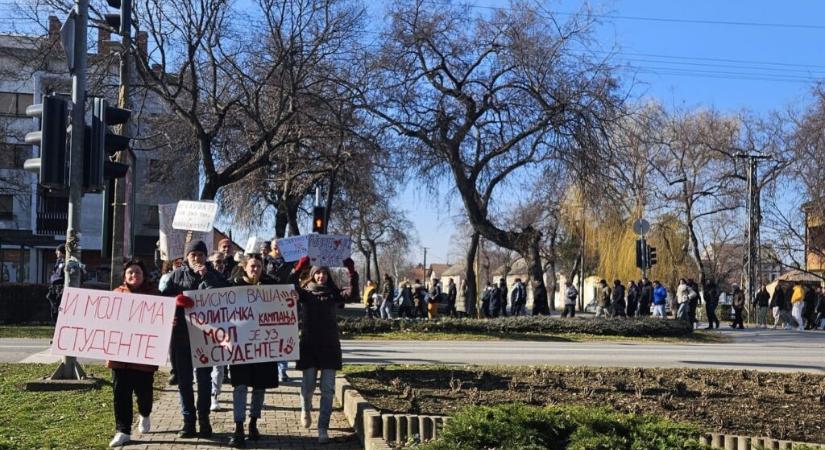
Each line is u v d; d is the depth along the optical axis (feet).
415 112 97.25
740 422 29.27
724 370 43.70
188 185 132.87
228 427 28.96
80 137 36.04
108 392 35.17
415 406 30.37
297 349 27.25
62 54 80.28
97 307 26.86
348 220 157.28
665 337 84.89
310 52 86.02
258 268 28.04
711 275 220.84
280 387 38.55
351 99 90.74
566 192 136.05
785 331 105.29
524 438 20.08
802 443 24.22
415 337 76.84
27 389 35.58
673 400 33.73
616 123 98.48
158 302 26.81
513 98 95.45
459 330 81.92
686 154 160.25
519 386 36.29
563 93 91.81
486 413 21.45
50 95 34.65
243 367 26.78
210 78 91.45
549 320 85.66
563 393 34.63
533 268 108.37
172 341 27.99
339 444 26.84
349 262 29.25
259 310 27.20
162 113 96.48
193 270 30.01
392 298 125.08
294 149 94.58
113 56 78.18
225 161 95.14
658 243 157.28
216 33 84.17
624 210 120.78
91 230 165.37
